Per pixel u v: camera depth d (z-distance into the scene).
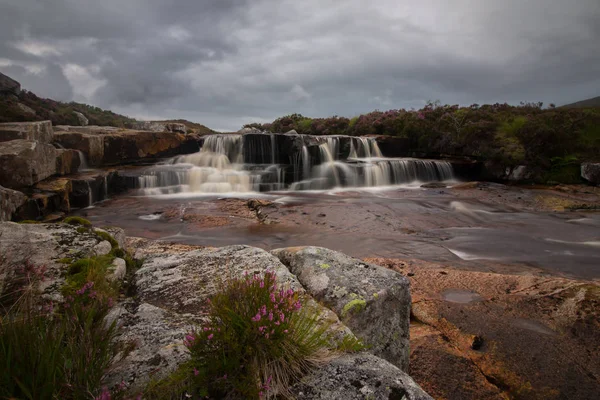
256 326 2.00
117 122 36.97
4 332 1.67
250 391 1.85
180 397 1.86
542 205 13.82
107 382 1.93
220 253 4.02
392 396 1.90
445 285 5.26
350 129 32.25
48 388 1.57
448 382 3.20
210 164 20.00
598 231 10.14
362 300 2.92
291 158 20.97
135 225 10.24
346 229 9.91
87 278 2.95
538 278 5.30
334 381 2.02
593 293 4.61
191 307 2.90
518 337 3.80
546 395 3.05
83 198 12.88
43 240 3.73
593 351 3.53
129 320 2.67
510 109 26.56
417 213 12.07
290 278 3.29
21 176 10.45
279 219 10.79
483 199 14.76
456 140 23.28
